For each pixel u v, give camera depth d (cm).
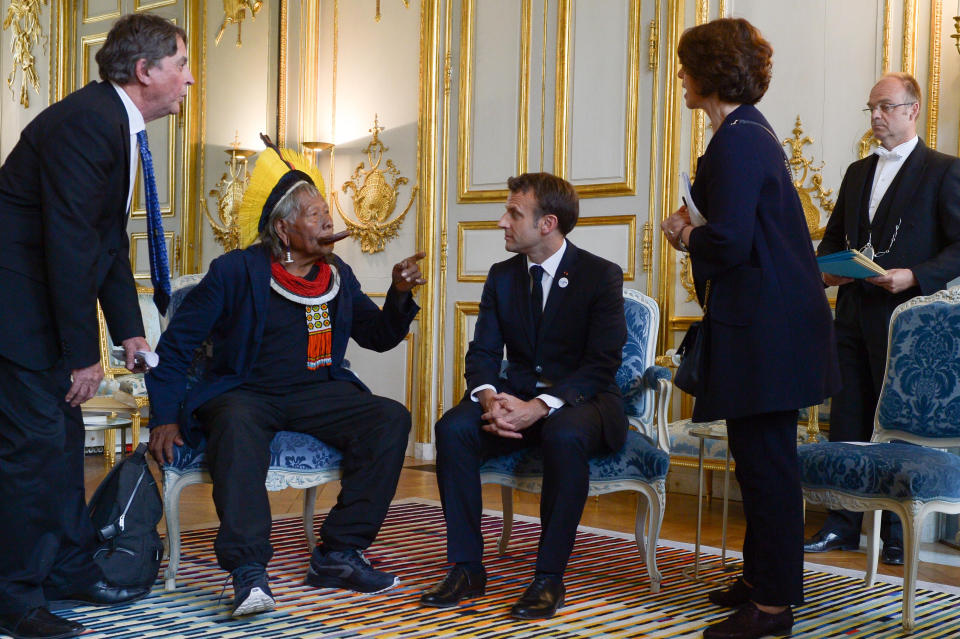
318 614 251
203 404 274
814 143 468
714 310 229
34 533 226
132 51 238
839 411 360
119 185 234
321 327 293
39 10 817
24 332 224
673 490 510
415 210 618
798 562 232
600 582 293
